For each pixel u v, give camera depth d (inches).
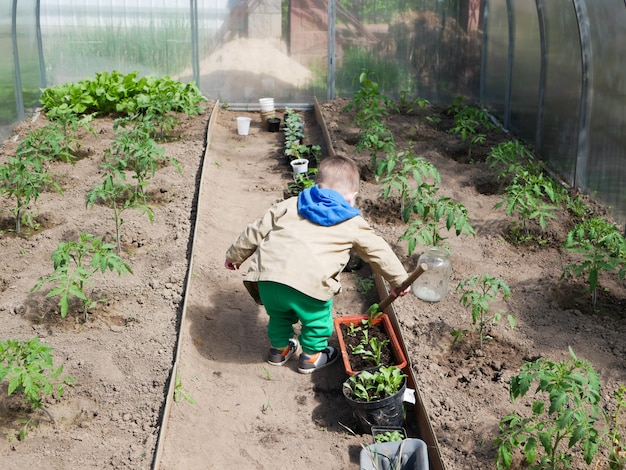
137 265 238.8
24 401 180.4
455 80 413.4
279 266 182.9
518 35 361.4
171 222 264.7
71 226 259.9
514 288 230.1
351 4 400.2
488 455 167.0
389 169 261.0
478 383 188.4
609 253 239.0
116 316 213.8
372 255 187.5
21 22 366.3
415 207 237.9
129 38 401.4
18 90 356.5
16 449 167.9
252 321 218.4
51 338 202.7
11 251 245.0
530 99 351.3
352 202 194.5
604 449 167.6
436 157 327.0
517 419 161.0
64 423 176.1
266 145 354.0
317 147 317.4
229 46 404.8
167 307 218.2
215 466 167.3
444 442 170.9
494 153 295.1
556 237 259.4
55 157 315.3
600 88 280.4
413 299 221.8
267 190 300.2
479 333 207.9
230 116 397.1
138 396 183.9
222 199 289.1
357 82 412.8
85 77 405.1
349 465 168.1
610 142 273.4
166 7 397.7
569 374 159.2
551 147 328.5
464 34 406.0
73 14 394.9
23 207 270.5
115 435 172.6
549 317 216.2
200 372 195.9
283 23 402.3
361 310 222.1
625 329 210.5
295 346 204.2
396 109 391.5
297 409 185.0
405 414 181.3
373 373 182.5
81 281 205.5
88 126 325.7
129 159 308.7
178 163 295.3
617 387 186.9
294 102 415.2
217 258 246.8
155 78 387.9
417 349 200.2
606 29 270.8
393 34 404.8
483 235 260.4
